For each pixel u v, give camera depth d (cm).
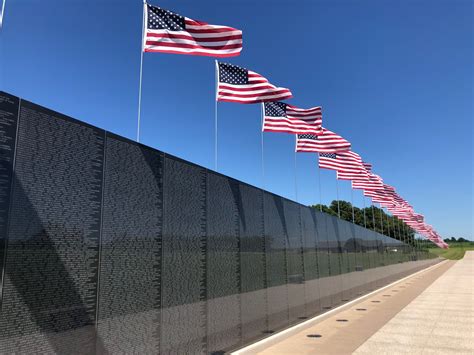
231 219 926
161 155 700
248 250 994
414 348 945
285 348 946
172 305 685
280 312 1130
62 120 508
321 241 1592
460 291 2244
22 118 456
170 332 674
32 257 450
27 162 456
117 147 598
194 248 768
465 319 1344
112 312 555
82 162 531
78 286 505
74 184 515
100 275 541
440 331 1145
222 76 1062
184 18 870
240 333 907
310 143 1570
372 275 2459
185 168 769
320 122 1344
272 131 1277
